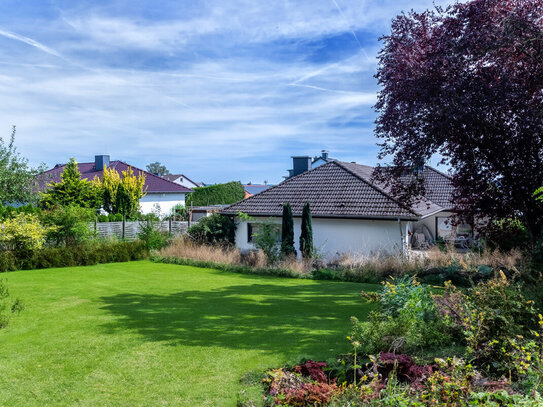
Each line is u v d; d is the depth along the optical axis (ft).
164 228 79.36
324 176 73.46
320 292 38.70
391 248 58.59
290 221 61.00
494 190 39.65
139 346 21.34
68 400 15.46
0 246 53.01
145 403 15.12
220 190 155.63
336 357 19.02
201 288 40.63
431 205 68.33
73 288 39.11
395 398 12.30
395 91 37.01
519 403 10.59
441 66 34.40
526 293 21.67
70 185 97.30
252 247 69.36
